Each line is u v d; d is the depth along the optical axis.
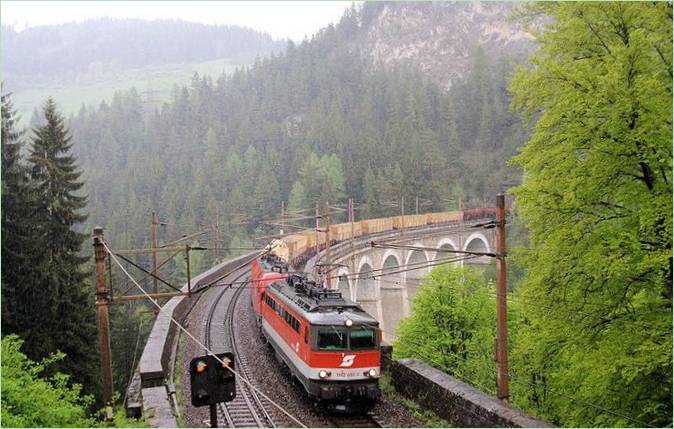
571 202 16.59
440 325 31.33
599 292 17.52
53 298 30.11
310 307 19.84
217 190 110.88
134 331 48.06
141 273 74.75
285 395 20.67
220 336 30.64
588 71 16.23
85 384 31.19
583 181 16.53
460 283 31.53
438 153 122.75
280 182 117.31
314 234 57.47
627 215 17.22
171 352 25.88
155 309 38.75
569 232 16.95
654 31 16.25
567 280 17.69
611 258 15.73
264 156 127.12
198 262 82.88
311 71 189.62
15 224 30.11
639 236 16.66
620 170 16.58
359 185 110.19
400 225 73.25
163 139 156.88
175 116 169.00
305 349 18.89
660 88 14.89
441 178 118.62
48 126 34.41
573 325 17.45
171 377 22.97
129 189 117.94
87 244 87.69
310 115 161.38
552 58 18.62
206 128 157.88
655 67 16.20
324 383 18.23
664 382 16.56
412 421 16.97
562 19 18.19
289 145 133.25
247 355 26.81
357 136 131.88
